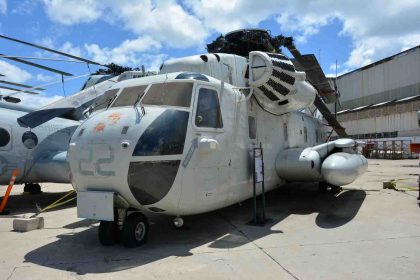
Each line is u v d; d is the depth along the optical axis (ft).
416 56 130.93
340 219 22.88
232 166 20.81
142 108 18.03
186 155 17.71
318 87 41.60
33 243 18.86
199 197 18.39
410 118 127.95
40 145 31.68
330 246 17.29
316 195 32.40
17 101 36.27
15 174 28.55
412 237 18.49
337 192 33.19
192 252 16.75
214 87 20.36
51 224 23.54
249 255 16.19
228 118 20.85
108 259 15.98
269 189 26.40
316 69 37.24
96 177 17.07
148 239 19.10
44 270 14.71
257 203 28.76
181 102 18.51
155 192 16.98
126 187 16.66
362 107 152.35
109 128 17.48
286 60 24.68
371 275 13.56
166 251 16.97
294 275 13.73
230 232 20.35
